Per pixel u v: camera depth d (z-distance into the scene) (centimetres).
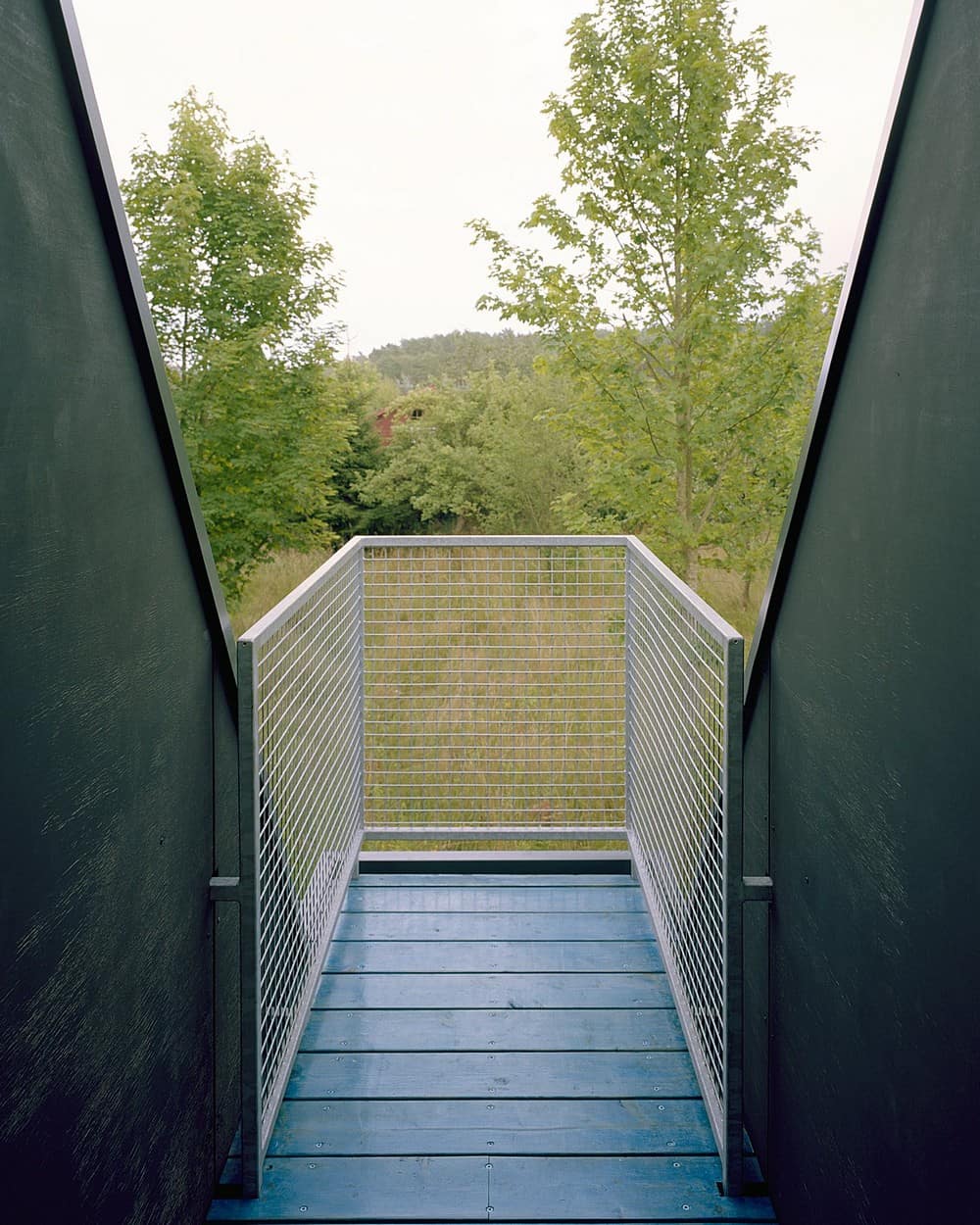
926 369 106
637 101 727
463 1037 241
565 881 334
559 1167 195
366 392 2194
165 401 141
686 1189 189
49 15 107
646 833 309
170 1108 150
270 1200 184
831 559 144
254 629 178
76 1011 110
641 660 319
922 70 108
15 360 96
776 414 762
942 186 102
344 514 2133
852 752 133
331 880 291
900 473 115
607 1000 258
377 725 646
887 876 117
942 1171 98
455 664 650
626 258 751
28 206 100
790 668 169
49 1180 101
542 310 749
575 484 1731
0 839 90
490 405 2094
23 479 97
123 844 128
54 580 105
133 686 133
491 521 1791
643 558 299
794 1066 165
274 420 1089
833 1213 140
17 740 94
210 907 176
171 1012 150
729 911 181
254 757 174
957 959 94
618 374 753
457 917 306
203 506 1094
